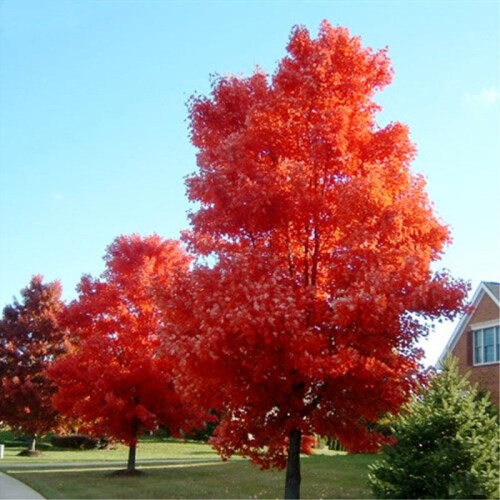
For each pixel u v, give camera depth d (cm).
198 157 1252
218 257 1153
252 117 1190
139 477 2208
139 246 2400
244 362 1056
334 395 1127
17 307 4203
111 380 2230
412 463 1368
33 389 3884
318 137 1157
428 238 1170
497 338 2656
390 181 1158
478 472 1305
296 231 1205
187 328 1130
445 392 1427
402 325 1081
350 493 1705
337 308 998
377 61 1282
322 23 1289
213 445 1212
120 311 2309
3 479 2123
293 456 1184
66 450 4344
